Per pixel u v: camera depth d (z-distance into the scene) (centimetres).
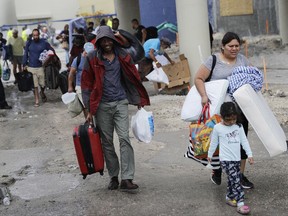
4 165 900
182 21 1469
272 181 714
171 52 2555
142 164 841
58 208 670
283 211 615
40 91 1619
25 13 5588
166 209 641
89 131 684
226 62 677
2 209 680
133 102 709
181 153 892
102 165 688
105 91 687
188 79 1462
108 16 4153
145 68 1491
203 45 1466
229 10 3034
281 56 2208
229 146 618
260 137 636
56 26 5550
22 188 765
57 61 1474
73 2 5575
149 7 3550
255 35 2922
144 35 1582
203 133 643
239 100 635
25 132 1142
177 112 1194
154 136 1004
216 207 636
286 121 1023
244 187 685
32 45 1459
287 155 829
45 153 959
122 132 690
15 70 2028
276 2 2803
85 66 690
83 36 1154
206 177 756
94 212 647
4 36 4278
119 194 698
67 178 796
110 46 683
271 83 1542
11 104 1548
